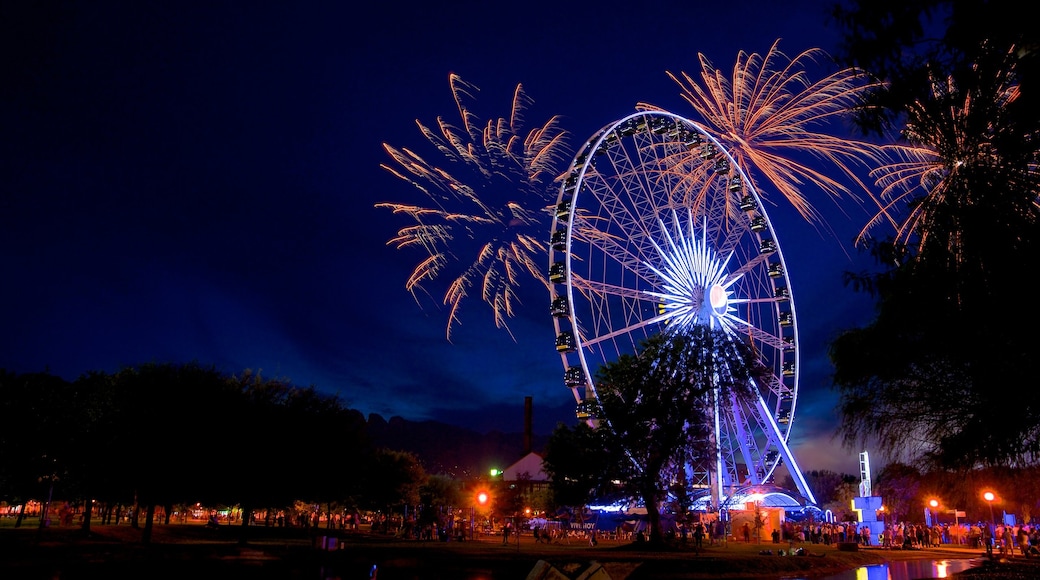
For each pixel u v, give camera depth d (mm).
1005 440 15023
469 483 132125
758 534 64688
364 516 133625
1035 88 9680
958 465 16375
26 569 28594
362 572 31812
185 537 54000
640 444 48375
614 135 64250
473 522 82750
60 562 30469
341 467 51344
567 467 51656
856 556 44594
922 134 11930
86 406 47562
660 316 62031
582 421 53094
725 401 52781
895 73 10938
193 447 40906
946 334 14680
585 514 79500
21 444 45750
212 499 43906
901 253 14281
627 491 51031
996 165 11461
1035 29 9164
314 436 47688
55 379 49219
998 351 14156
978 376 14938
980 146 11547
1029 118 10062
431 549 42594
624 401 50531
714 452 49906
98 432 43344
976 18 9539
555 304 58219
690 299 62938
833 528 65312
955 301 13961
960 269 13086
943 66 10711
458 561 35594
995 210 11633
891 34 10344
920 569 39781
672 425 48000
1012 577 27516
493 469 154375
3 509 101625
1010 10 9188
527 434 159750
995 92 10461
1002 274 12195
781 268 73000
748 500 67500
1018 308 12414
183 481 40906
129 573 28797
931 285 14125
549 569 16797
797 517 72750
